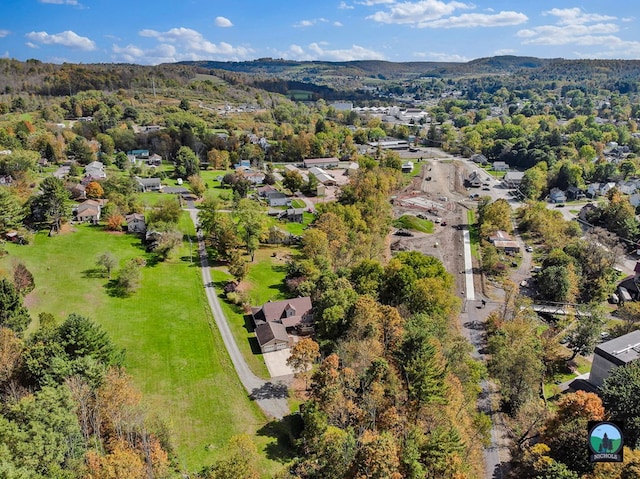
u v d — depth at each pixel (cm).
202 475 5938
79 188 16375
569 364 9394
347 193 17288
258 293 11362
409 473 5228
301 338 9581
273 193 19012
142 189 18575
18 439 4756
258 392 7962
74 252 12350
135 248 13100
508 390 8138
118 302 10356
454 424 6412
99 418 5800
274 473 6141
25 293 9619
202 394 7806
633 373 6706
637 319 10394
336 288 10344
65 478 4631
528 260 14538
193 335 9469
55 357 6228
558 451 6034
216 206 14000
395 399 6900
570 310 11519
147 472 5034
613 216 16775
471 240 16112
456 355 8062
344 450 5634
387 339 8531
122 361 7700
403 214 18438
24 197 14300
